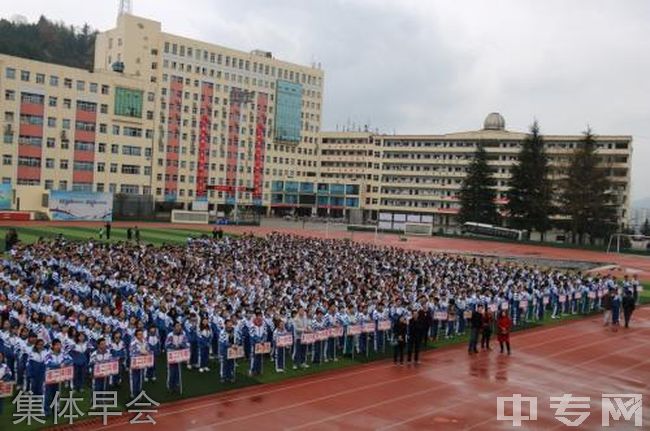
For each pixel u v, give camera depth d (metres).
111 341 19.77
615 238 102.69
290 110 156.00
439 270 43.59
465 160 150.38
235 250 47.25
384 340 28.27
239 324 23.17
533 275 42.97
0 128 99.75
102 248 41.59
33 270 31.56
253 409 19.47
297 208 158.50
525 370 26.03
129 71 124.88
